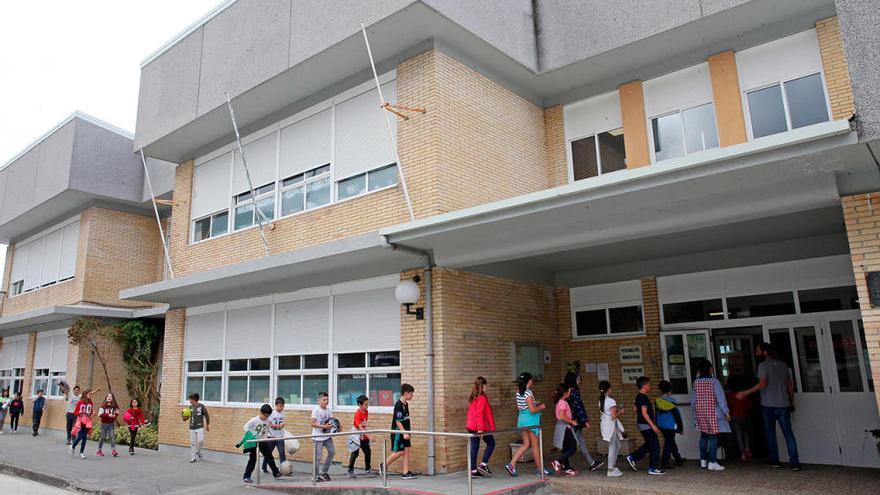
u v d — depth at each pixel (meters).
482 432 9.20
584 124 13.56
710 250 11.75
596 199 8.12
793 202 7.59
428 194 10.93
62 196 20.95
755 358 11.34
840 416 10.31
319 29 11.99
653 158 12.48
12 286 25.72
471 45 11.80
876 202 7.25
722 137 11.50
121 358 20.84
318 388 12.65
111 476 12.27
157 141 16.12
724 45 11.75
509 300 12.24
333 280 12.62
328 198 12.98
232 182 15.50
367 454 10.91
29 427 22.59
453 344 10.76
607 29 12.16
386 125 12.05
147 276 22.23
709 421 9.90
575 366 13.14
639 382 10.05
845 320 10.44
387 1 10.82
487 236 9.87
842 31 6.89
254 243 14.40
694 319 11.98
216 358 15.20
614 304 12.92
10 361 25.02
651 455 9.70
